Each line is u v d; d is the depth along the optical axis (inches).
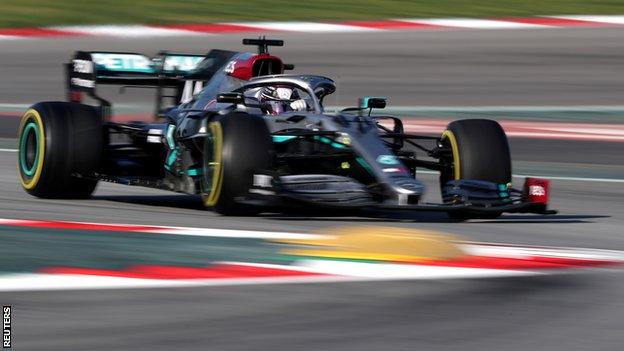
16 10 3088.1
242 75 1186.6
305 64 2674.7
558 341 661.9
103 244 919.0
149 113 2223.2
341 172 1100.5
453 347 645.9
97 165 1222.9
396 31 3034.0
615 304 750.5
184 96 1291.8
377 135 1103.6
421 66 2699.3
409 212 1193.4
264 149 1039.0
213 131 1067.3
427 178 1581.0
